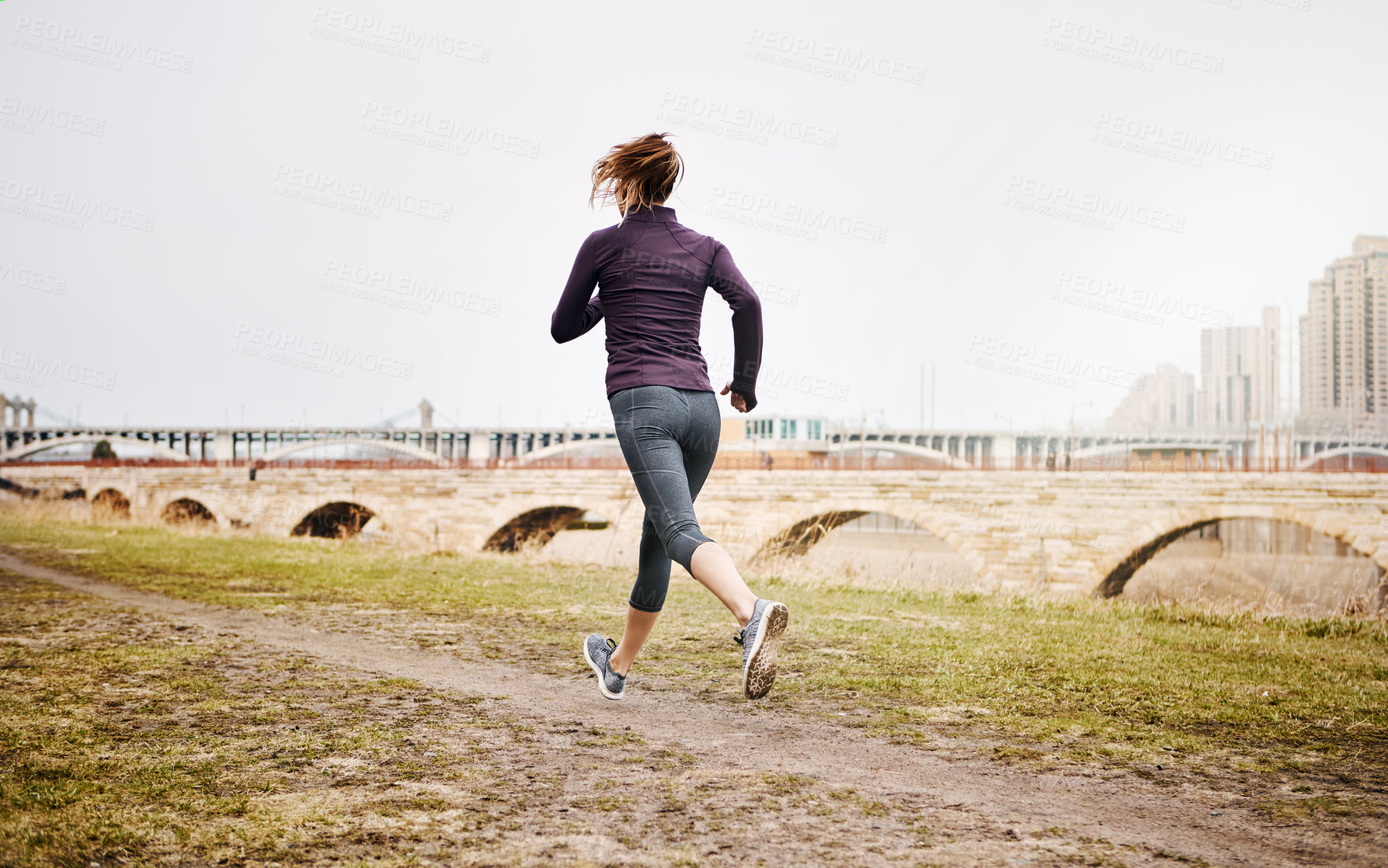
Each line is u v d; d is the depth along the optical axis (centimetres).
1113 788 256
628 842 208
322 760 278
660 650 514
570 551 3831
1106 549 2372
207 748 291
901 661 470
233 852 201
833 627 612
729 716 347
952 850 205
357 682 405
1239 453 6600
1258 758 290
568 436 6812
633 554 2731
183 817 225
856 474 2653
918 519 2573
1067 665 460
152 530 2117
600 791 248
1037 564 2436
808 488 2731
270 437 7069
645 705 367
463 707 357
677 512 262
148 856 198
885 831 218
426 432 7381
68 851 199
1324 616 786
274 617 654
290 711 346
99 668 432
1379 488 2158
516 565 1220
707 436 280
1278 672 445
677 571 1210
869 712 355
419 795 244
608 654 364
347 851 202
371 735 308
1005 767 278
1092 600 901
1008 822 226
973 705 368
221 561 1183
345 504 3681
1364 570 3173
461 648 515
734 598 245
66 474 4488
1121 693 392
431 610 701
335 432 7106
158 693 378
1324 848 209
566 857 198
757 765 278
